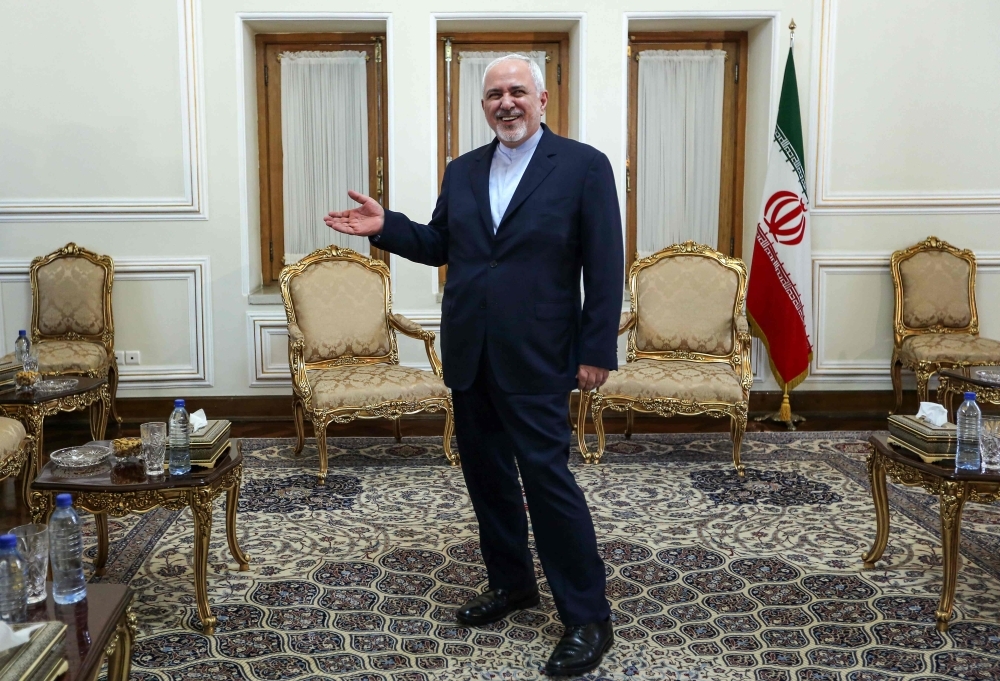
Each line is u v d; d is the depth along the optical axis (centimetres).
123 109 455
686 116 500
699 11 462
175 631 233
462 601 253
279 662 217
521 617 243
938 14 464
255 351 472
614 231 209
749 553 289
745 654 222
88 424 468
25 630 128
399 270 476
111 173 459
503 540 237
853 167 474
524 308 209
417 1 455
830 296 482
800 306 454
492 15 457
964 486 229
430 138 464
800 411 490
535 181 210
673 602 253
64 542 165
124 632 168
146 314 468
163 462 235
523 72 208
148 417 473
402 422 471
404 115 462
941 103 471
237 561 274
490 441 228
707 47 496
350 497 347
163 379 471
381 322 423
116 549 290
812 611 246
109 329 452
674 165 504
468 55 489
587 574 215
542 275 210
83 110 454
